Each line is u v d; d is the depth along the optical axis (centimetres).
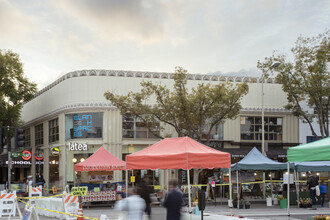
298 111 3095
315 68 2750
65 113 3347
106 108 3225
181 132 2848
